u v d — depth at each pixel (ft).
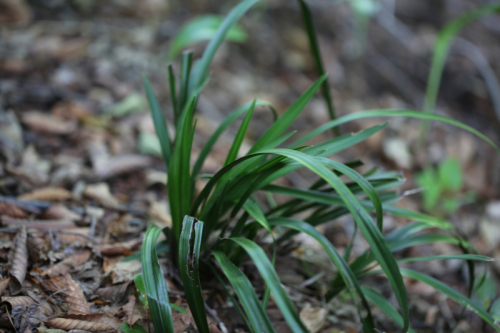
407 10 5.63
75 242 2.34
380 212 1.98
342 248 2.77
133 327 2.07
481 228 3.17
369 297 2.21
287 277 2.45
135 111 3.07
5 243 2.28
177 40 3.10
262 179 2.09
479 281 2.51
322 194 2.18
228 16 2.37
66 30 3.58
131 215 2.54
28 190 2.54
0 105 2.82
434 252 2.90
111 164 2.74
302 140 2.19
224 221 2.28
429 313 2.52
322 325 2.31
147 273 2.01
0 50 3.14
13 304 2.10
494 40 5.86
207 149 2.27
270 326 1.92
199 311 2.01
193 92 2.32
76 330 2.09
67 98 3.00
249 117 2.13
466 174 3.72
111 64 3.40
